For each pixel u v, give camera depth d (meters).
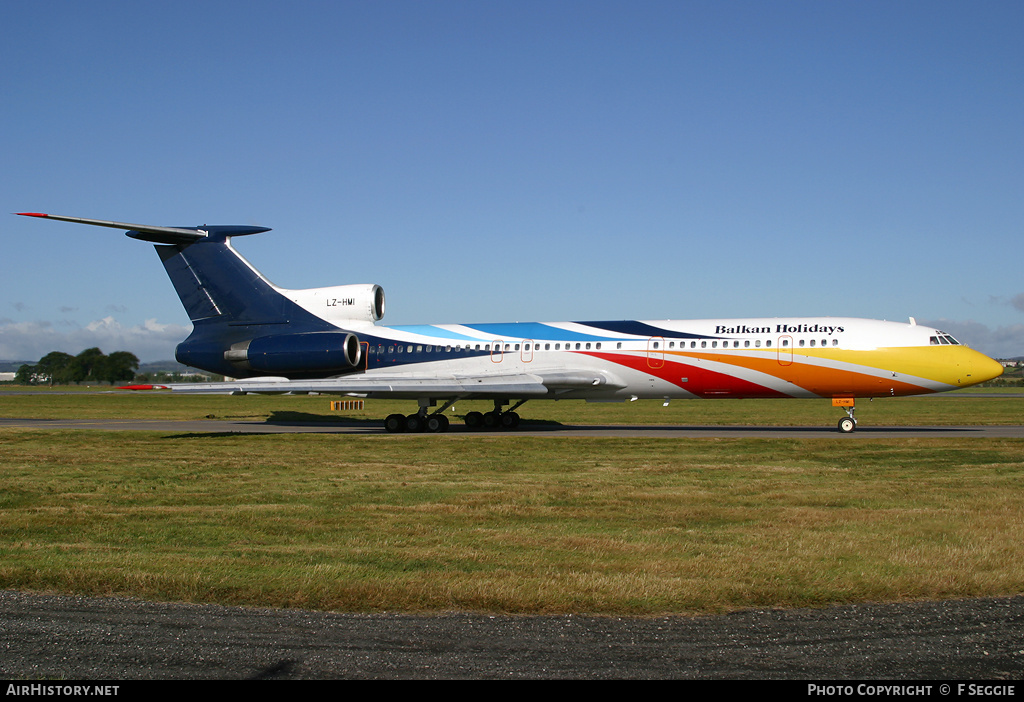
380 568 9.91
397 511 14.13
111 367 148.75
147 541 11.70
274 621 8.04
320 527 12.70
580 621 8.03
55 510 14.38
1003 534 11.73
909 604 8.63
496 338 34.16
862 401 60.06
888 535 11.73
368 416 45.09
